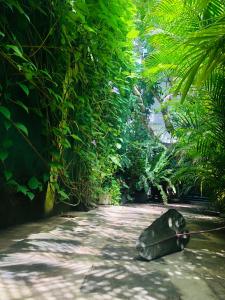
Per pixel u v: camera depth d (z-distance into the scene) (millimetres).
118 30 3682
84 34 3283
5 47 2023
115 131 5277
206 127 3945
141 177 8297
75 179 3836
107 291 1308
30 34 2475
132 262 1801
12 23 2264
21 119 2455
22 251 1790
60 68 2869
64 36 2822
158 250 1971
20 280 1341
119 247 2137
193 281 1585
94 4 3350
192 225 3963
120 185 7469
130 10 4301
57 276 1429
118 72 4984
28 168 2619
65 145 2822
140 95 8484
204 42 1857
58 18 2689
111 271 1574
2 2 2049
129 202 8500
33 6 2326
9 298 1152
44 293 1227
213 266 1921
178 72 2928
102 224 3127
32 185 2486
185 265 1874
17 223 2568
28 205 2746
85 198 4301
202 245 2578
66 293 1246
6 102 2189
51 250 1877
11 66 2234
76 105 3293
